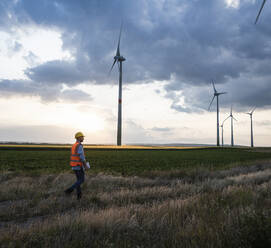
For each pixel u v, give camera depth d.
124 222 4.59
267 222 3.63
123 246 3.57
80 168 7.96
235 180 11.91
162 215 5.08
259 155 51.28
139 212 5.44
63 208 6.67
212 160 33.97
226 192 7.83
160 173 15.45
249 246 3.32
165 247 3.48
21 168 20.61
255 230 3.50
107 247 3.55
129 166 23.52
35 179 12.19
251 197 6.76
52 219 5.25
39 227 4.45
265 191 7.96
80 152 7.91
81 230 4.21
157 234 4.11
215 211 5.31
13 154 41.09
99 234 4.05
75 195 8.40
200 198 6.79
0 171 16.31
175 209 5.50
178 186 10.32
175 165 25.17
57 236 3.87
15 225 4.82
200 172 15.44
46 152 49.28
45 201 7.20
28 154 41.69
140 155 45.72
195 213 5.21
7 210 6.32
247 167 21.28
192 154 52.56
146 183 11.77
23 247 3.58
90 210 6.05
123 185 11.06
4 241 3.77
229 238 3.55
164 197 8.29
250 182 11.30
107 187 9.92
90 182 10.90
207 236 3.62
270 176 13.65
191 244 3.43
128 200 7.52
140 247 3.57
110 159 33.81
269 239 3.29
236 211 4.89
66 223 4.53
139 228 4.29
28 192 8.71
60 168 20.81
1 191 8.62
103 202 7.29
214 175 15.09
